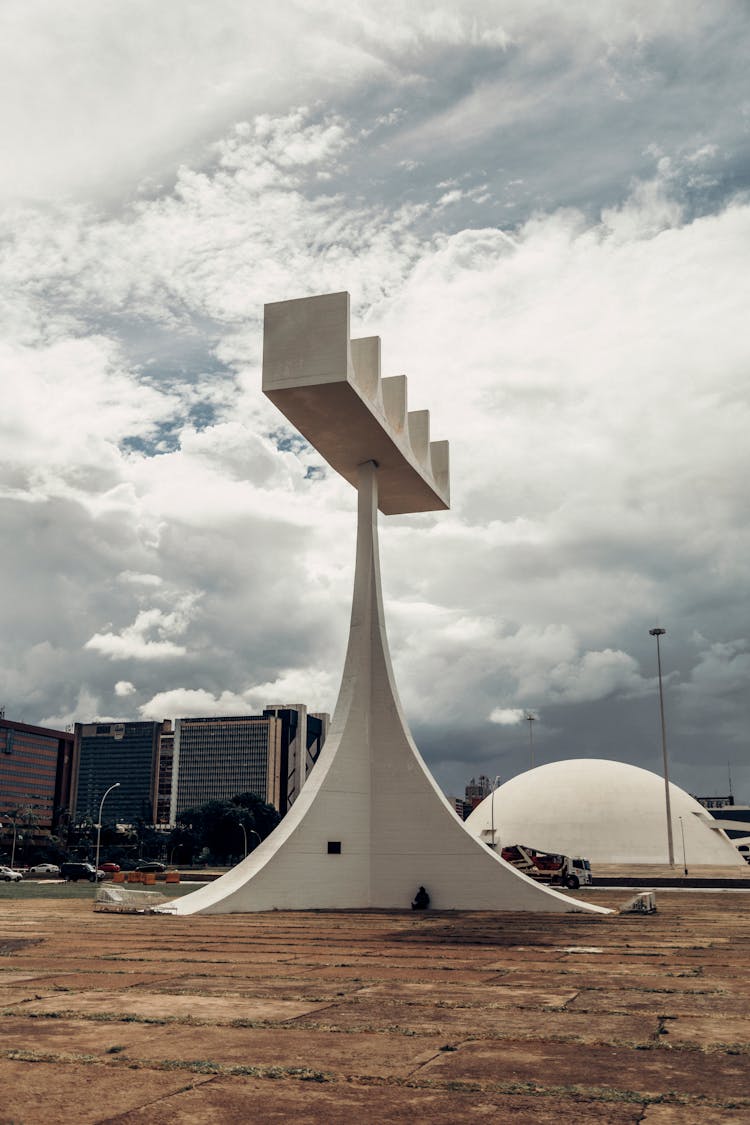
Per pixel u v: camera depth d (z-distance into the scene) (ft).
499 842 232.32
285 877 89.92
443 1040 28.14
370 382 98.17
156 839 431.43
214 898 86.02
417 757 97.96
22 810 448.65
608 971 44.88
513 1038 28.48
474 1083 22.85
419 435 117.39
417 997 36.45
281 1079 23.17
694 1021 31.55
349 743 97.60
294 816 92.84
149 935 63.57
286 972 44.09
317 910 90.33
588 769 249.34
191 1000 35.27
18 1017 31.40
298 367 89.56
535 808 237.04
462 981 41.19
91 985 39.24
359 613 102.94
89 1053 25.79
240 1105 20.75
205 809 391.45
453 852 94.12
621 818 229.25
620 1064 25.14
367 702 100.22
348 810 95.76
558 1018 31.99
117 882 188.34
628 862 221.25
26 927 70.59
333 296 90.22
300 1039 28.07
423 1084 22.79
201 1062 24.76
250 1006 33.99
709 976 43.24
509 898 91.45
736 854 231.71
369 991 37.96
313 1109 20.49
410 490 115.85
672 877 165.89
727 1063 25.32
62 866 230.27
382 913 87.04
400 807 96.78
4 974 42.83
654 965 47.50
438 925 72.84
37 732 598.75
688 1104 21.12
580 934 65.57
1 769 565.12
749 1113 20.36
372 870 95.86
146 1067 24.23
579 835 227.40
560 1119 19.84
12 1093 21.49
